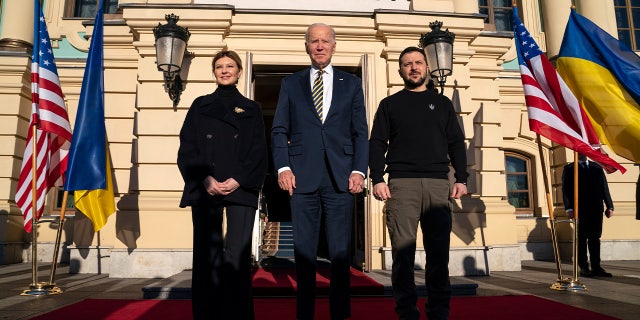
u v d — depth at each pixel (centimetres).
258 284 429
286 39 633
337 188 258
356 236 629
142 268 550
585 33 500
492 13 994
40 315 320
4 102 807
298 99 274
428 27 635
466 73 640
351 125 276
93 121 477
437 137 266
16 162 812
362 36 643
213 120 249
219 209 241
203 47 598
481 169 679
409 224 256
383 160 268
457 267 589
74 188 455
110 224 631
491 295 418
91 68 488
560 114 468
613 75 481
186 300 386
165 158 579
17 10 877
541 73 475
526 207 917
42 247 814
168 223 561
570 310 336
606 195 568
